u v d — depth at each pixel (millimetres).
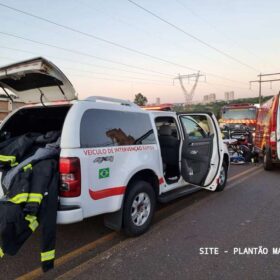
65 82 3900
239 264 3488
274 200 6133
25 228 2961
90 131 3566
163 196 5023
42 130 4898
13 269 3396
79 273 3314
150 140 4590
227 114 18125
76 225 4699
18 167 3342
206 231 4473
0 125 4527
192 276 3234
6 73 3799
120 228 3967
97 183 3537
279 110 8938
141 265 3479
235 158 11000
